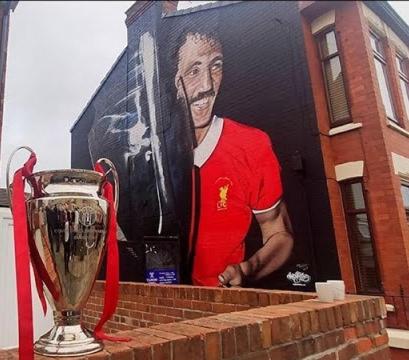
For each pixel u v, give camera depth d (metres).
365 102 3.98
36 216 1.12
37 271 1.15
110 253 1.22
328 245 3.94
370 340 1.73
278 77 4.76
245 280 4.62
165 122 6.23
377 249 3.66
